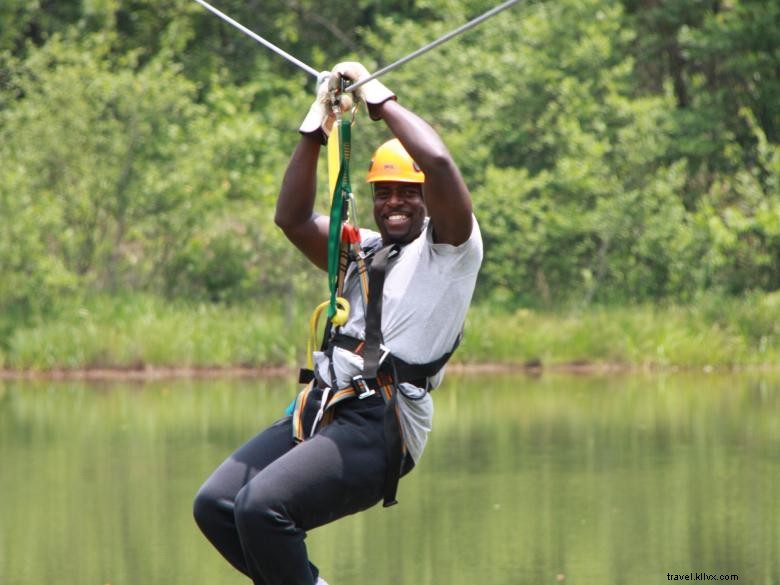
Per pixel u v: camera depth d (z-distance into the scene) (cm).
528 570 2531
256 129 7362
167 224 7275
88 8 8569
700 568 2517
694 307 7169
